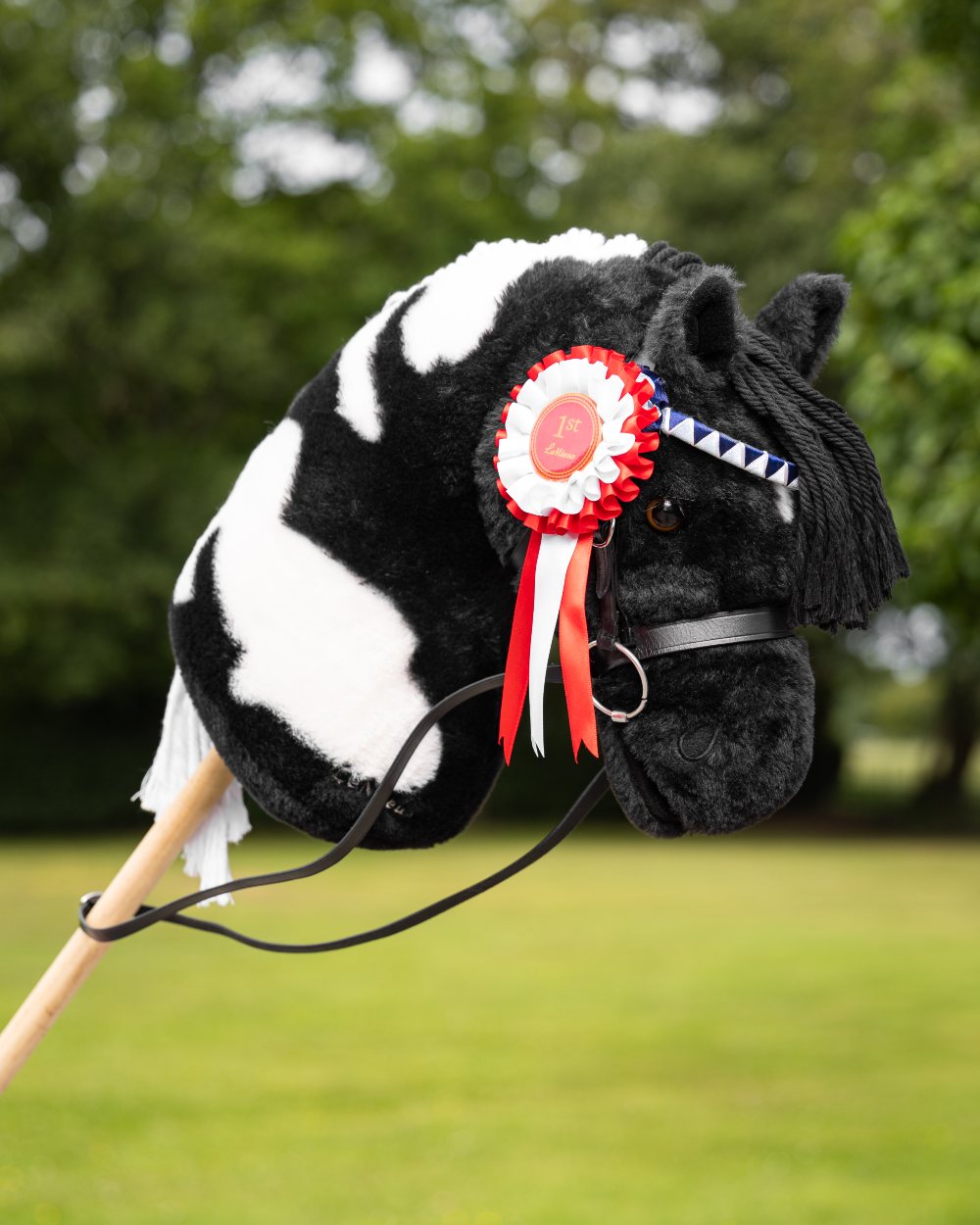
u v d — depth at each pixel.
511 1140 5.11
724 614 1.47
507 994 8.02
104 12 18.89
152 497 19.14
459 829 1.68
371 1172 4.75
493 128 21.20
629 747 1.50
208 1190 4.54
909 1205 4.34
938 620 17.77
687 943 10.07
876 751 50.53
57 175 18.86
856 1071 6.11
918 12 6.03
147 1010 7.53
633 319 1.56
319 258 19.23
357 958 9.31
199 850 1.75
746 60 22.22
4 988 8.00
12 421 18.83
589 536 1.51
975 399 5.32
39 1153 4.95
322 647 1.64
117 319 18.69
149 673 20.36
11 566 18.41
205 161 19.38
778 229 19.08
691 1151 4.98
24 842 19.92
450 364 1.61
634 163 20.19
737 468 1.47
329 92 20.59
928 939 10.25
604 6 23.12
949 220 5.48
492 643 1.65
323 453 1.66
